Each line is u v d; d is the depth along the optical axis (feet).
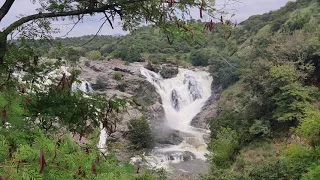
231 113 97.09
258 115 87.15
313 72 90.27
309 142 37.35
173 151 95.71
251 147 77.77
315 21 139.95
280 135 78.02
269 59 90.07
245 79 90.17
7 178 6.28
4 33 13.70
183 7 13.19
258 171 56.65
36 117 12.80
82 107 15.46
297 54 86.99
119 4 13.85
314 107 74.64
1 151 6.84
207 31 14.01
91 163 7.97
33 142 7.77
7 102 8.21
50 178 7.05
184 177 77.87
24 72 15.35
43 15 14.55
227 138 78.79
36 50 15.62
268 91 81.56
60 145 8.22
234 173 61.67
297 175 36.19
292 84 77.97
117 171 9.48
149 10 14.34
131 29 16.02
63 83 14.46
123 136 78.84
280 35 98.73
